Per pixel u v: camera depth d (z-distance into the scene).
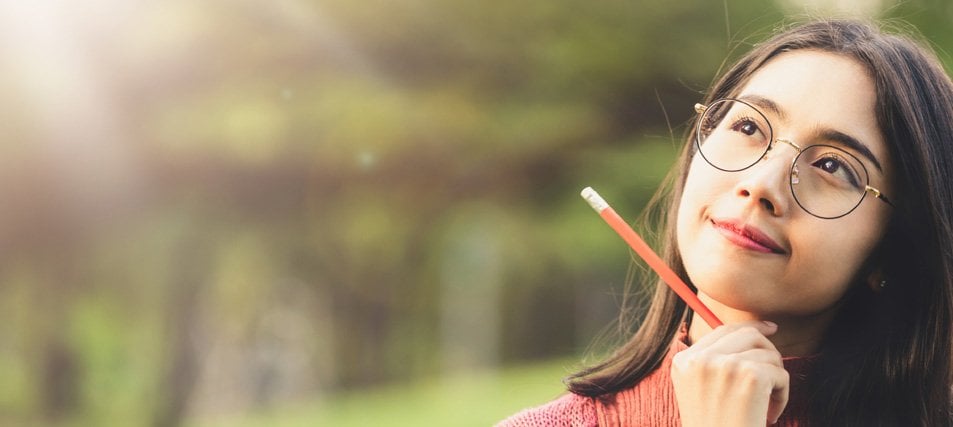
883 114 1.86
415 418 14.80
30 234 14.86
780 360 1.86
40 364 20.98
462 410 14.34
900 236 1.91
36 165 13.70
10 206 14.27
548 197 13.23
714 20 11.23
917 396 1.99
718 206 1.87
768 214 1.83
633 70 11.76
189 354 16.38
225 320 22.11
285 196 13.68
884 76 1.87
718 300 1.88
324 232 15.09
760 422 1.80
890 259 1.93
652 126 12.05
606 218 1.96
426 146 12.70
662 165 11.52
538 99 12.41
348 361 26.59
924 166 1.87
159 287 15.84
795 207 1.83
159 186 13.84
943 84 1.95
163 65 12.80
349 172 13.20
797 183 1.83
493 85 12.52
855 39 1.92
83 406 21.08
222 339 22.42
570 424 2.10
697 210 1.89
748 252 1.83
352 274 22.61
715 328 1.91
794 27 2.03
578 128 12.23
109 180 13.80
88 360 20.91
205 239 14.67
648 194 11.88
